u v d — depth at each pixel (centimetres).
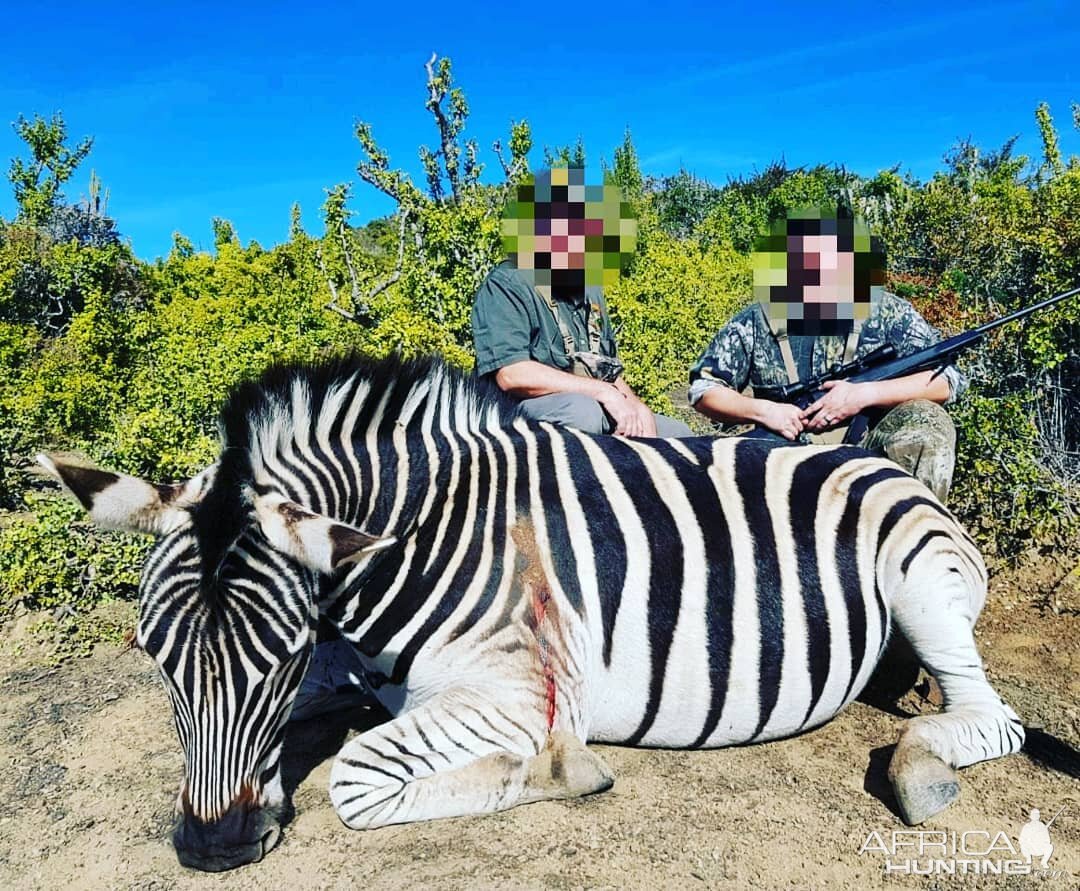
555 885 242
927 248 1341
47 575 469
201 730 240
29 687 404
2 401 785
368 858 255
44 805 304
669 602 290
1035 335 575
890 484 318
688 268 1509
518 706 271
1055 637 404
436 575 279
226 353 673
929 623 301
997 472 482
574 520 290
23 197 2512
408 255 816
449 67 856
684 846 259
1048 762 308
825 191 2831
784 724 305
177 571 241
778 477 314
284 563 249
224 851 243
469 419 316
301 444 287
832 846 262
